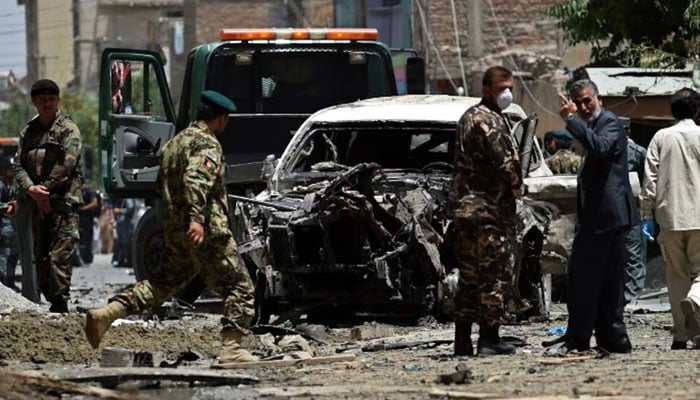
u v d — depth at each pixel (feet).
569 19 160.45
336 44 127.24
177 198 67.82
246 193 112.16
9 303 96.99
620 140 72.69
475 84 238.27
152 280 68.90
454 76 239.50
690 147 80.12
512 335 87.35
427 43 239.09
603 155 71.72
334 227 91.30
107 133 124.47
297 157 102.63
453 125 103.14
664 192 80.23
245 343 78.48
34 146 97.81
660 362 69.15
